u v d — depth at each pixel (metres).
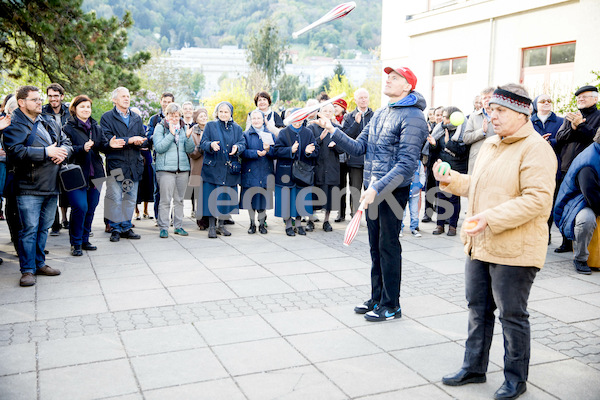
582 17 11.03
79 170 5.70
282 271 6.03
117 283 5.54
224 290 5.33
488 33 13.68
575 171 6.07
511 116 3.17
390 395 3.30
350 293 5.28
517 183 3.17
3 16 14.25
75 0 14.52
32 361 3.71
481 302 3.39
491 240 3.18
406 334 4.25
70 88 15.42
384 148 4.36
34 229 5.47
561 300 5.12
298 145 7.57
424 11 16.34
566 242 7.02
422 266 6.33
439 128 8.02
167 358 3.78
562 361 3.79
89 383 3.41
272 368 3.64
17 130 5.24
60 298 5.05
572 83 11.66
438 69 15.61
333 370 3.62
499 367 3.70
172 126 7.47
